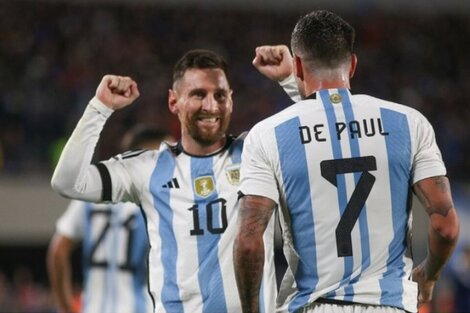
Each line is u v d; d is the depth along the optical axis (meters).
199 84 16.28
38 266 74.31
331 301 13.14
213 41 100.44
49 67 89.31
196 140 16.59
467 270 43.72
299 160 13.23
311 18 13.80
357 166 13.24
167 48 97.81
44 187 71.69
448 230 13.08
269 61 16.58
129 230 24.86
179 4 102.38
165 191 16.50
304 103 13.60
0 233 70.75
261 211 13.19
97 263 25.12
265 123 13.62
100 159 75.56
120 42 96.12
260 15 104.00
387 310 13.07
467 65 103.62
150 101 86.50
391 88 99.19
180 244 16.19
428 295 14.19
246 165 13.52
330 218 13.19
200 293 15.98
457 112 96.25
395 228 13.33
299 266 13.46
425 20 106.62
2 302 63.25
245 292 13.12
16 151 75.75
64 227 25.73
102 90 16.38
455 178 75.69
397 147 13.34
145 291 25.02
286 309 13.52
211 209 16.22
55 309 62.59
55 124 80.75
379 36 104.19
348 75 13.84
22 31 93.69
